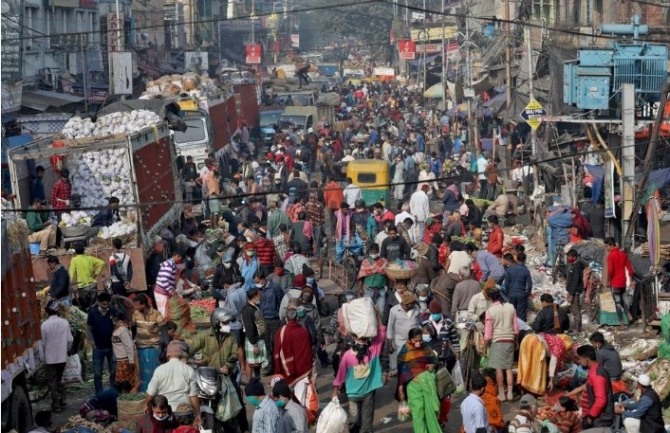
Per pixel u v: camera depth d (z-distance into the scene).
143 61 87.00
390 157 57.94
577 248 31.62
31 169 33.56
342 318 19.59
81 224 30.02
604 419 18.59
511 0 69.69
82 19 74.75
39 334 20.64
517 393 22.22
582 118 43.19
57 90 63.66
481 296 22.95
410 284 27.47
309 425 20.16
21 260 19.77
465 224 38.38
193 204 43.38
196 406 18.34
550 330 22.55
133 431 19.50
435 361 19.45
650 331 26.53
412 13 149.38
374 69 139.75
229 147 61.34
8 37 52.56
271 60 170.38
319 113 89.06
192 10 120.38
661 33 52.12
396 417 21.27
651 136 34.53
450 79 96.94
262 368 22.19
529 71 45.25
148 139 34.84
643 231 34.66
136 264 29.00
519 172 47.78
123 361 21.64
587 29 62.03
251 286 24.70
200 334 19.55
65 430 18.48
